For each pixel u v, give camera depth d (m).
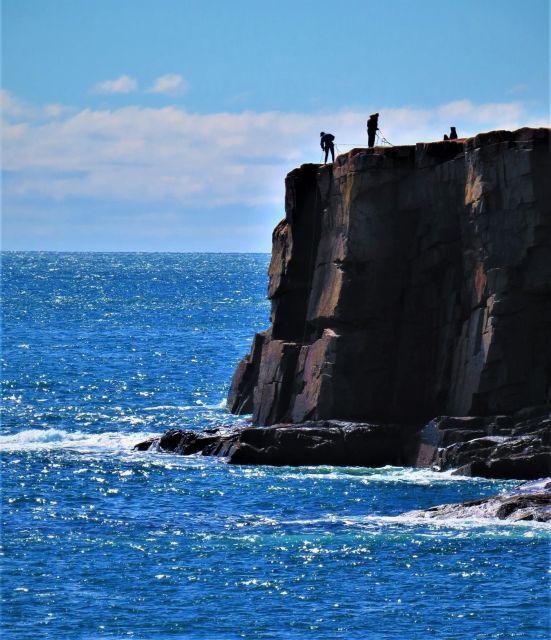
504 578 197.38
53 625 179.38
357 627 178.50
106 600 189.75
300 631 176.88
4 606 186.62
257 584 196.75
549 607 185.00
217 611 185.00
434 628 177.50
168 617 182.38
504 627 178.00
